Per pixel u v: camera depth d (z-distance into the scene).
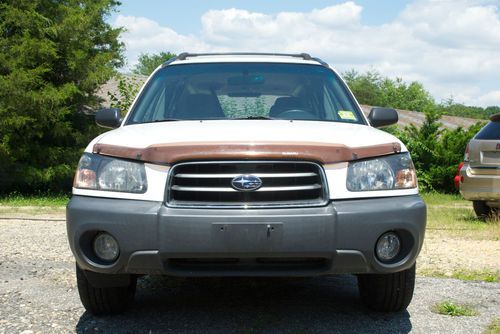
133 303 5.03
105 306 4.51
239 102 5.21
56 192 22.23
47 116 19.69
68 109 20.97
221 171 3.93
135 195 3.98
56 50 20.27
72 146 21.97
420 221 4.02
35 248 7.81
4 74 19.50
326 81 5.55
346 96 5.43
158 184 3.96
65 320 4.53
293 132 4.26
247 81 5.46
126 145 4.14
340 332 4.24
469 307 4.95
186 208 3.89
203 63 5.74
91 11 22.06
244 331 4.23
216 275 3.96
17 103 18.75
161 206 3.91
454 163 23.62
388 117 5.36
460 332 4.26
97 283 4.26
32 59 19.83
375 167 4.07
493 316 4.68
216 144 3.94
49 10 21.00
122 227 3.90
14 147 19.84
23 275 6.12
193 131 4.30
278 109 5.15
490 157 10.86
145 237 3.88
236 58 5.84
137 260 3.91
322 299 5.13
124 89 22.95
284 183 3.92
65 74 21.50
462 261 6.96
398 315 4.67
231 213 3.83
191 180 3.94
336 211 3.88
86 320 4.53
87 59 21.62
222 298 5.18
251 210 3.85
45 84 19.88
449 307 4.78
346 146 4.06
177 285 5.67
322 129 4.45
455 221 11.33
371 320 4.53
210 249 3.84
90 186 4.10
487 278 5.99
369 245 3.91
